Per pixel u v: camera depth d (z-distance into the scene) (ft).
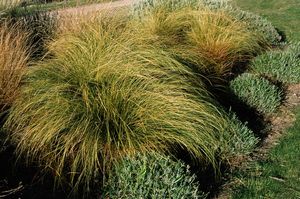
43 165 14.80
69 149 14.70
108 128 14.29
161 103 14.89
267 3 40.63
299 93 21.84
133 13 26.68
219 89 20.16
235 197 14.01
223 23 25.21
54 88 15.23
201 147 15.19
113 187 13.26
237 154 15.97
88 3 23.68
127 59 15.85
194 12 24.90
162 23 24.06
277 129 18.38
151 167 13.17
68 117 14.65
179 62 17.85
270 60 23.54
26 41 19.80
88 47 16.87
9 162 15.19
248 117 19.25
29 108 15.72
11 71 17.34
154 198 12.53
